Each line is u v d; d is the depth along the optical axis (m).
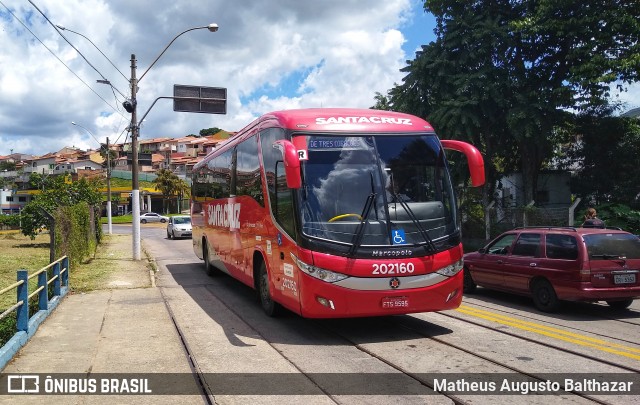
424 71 20.83
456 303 7.88
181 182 83.69
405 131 8.27
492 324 8.72
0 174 117.19
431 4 21.25
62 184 29.61
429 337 7.83
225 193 13.14
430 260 7.55
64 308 10.55
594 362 6.47
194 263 20.02
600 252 9.36
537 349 7.09
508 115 19.19
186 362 6.72
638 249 9.63
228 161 12.86
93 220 27.00
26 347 7.50
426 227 7.73
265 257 9.27
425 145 8.23
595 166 22.98
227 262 12.87
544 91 19.42
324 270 7.29
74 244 16.56
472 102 19.16
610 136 22.42
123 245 29.91
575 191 23.45
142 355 7.07
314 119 8.09
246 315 9.77
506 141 22.33
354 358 6.77
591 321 9.00
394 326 8.59
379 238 7.44
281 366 6.46
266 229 9.18
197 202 17.73
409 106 21.50
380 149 7.99
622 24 17.97
